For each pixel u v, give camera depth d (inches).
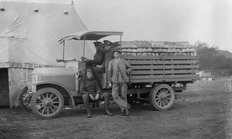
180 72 318.3
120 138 191.3
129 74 291.3
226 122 206.5
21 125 235.1
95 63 301.7
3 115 292.0
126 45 296.8
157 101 315.6
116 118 269.4
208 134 188.1
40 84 283.7
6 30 430.3
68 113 305.0
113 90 286.2
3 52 390.3
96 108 339.9
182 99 396.5
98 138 193.8
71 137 197.0
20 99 336.2
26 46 410.9
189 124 216.8
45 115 273.0
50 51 414.9
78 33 311.7
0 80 391.9
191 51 322.3
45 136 198.7
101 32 300.0
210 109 268.5
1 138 192.5
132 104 346.0
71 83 294.5
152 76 306.2
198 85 550.0
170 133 198.7
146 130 211.0
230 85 379.2
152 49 305.6
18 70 383.2
